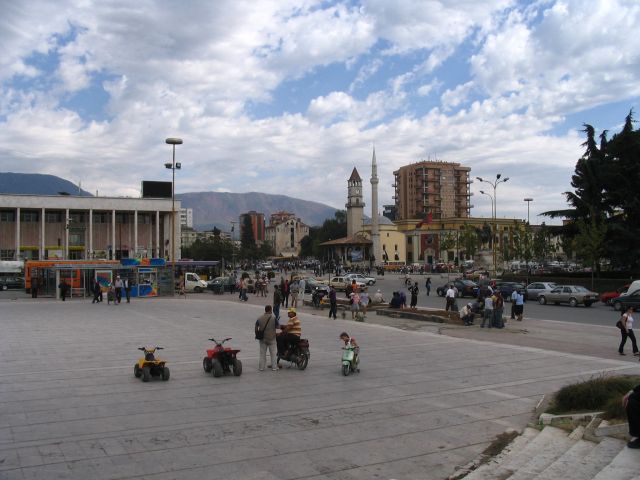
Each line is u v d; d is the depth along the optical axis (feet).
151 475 25.35
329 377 48.14
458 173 576.20
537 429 32.65
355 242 458.09
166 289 171.53
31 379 46.16
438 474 26.18
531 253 258.37
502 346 67.62
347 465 27.17
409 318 101.04
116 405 37.88
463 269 310.45
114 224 310.04
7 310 117.80
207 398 40.19
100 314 108.06
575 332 83.05
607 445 27.17
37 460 27.04
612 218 186.50
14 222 299.38
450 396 41.57
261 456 28.19
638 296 119.96
